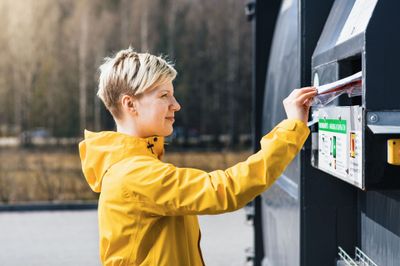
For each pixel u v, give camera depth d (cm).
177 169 150
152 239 155
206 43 2602
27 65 2564
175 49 2602
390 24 150
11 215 1052
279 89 298
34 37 2583
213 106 2562
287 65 273
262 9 382
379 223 198
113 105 165
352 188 230
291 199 255
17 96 2566
